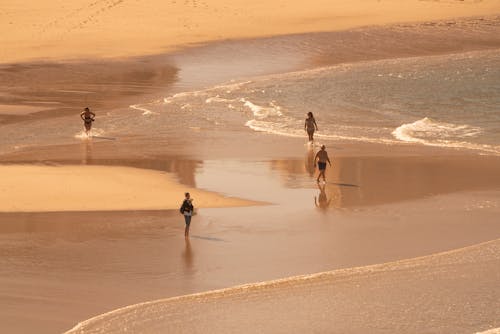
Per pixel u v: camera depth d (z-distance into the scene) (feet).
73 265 219.82
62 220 268.62
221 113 536.42
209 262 221.87
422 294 195.62
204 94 620.90
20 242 242.78
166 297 194.90
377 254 227.81
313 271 213.66
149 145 428.56
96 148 422.41
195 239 245.04
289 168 361.71
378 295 195.11
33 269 216.33
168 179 335.88
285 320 180.34
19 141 450.30
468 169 351.67
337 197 301.84
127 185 321.93
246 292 197.77
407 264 217.97
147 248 235.81
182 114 536.01
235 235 249.55
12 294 196.34
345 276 208.95
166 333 173.78
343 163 372.38
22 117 536.42
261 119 511.81
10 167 365.40
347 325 177.58
